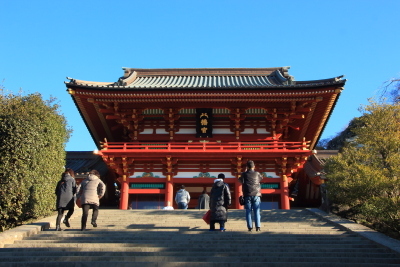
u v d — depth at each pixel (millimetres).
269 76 31922
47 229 13688
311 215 16359
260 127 26641
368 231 12797
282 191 24906
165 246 11234
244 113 26219
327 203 16438
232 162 25094
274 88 23516
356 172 15000
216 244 11328
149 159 25406
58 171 17922
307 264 9766
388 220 13477
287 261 10195
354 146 17203
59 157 18250
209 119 25859
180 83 29484
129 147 25953
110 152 24484
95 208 13477
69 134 25625
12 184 13820
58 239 12031
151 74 32000
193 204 26312
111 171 30250
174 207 26109
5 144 14094
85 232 12766
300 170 30891
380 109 16047
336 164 16141
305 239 12125
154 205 25953
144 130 26750
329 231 13250
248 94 23859
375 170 14367
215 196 12922
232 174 25594
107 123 28719
